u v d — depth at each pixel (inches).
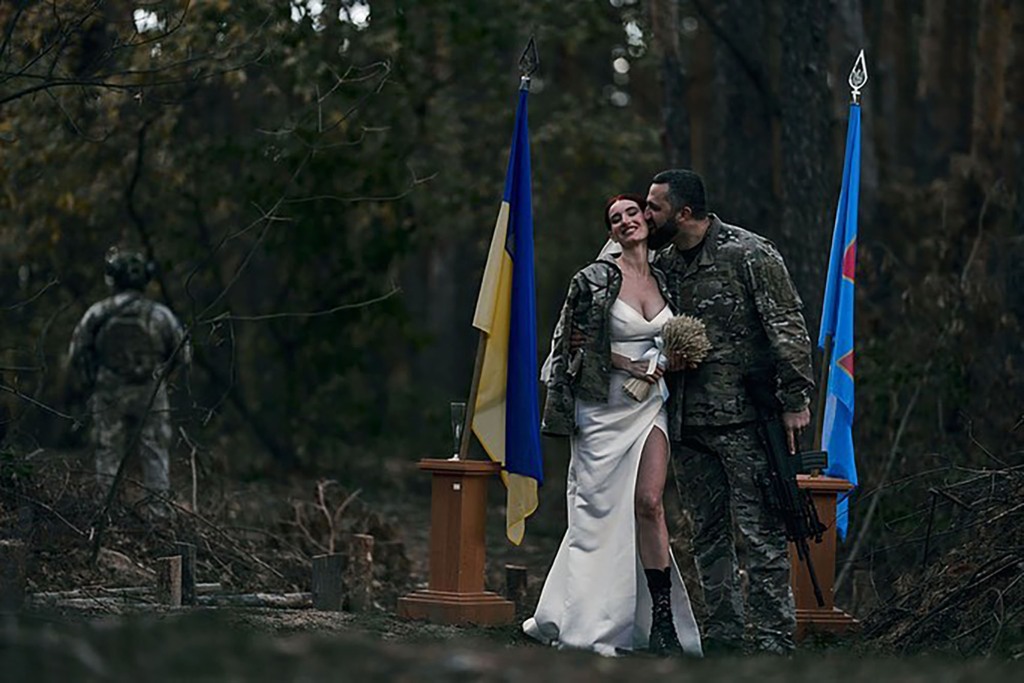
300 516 526.3
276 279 865.5
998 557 332.2
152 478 503.5
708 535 326.3
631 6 716.0
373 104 716.0
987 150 613.9
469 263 1353.3
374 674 215.3
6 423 442.6
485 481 356.8
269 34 574.2
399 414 919.0
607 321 311.0
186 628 237.6
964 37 791.1
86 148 661.9
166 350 528.7
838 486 365.1
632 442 309.4
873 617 363.6
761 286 308.8
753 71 623.5
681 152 619.2
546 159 820.6
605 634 307.3
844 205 392.5
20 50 458.9
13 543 339.3
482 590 355.3
